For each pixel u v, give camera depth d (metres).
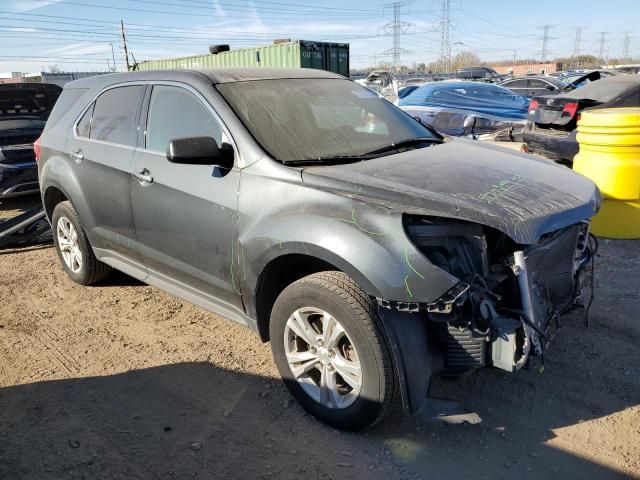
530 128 8.25
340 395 2.96
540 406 3.18
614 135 5.64
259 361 3.75
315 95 3.92
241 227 3.19
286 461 2.79
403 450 2.85
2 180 8.25
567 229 3.19
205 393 3.40
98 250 4.66
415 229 2.63
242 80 3.75
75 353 3.94
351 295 2.70
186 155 3.17
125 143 4.13
